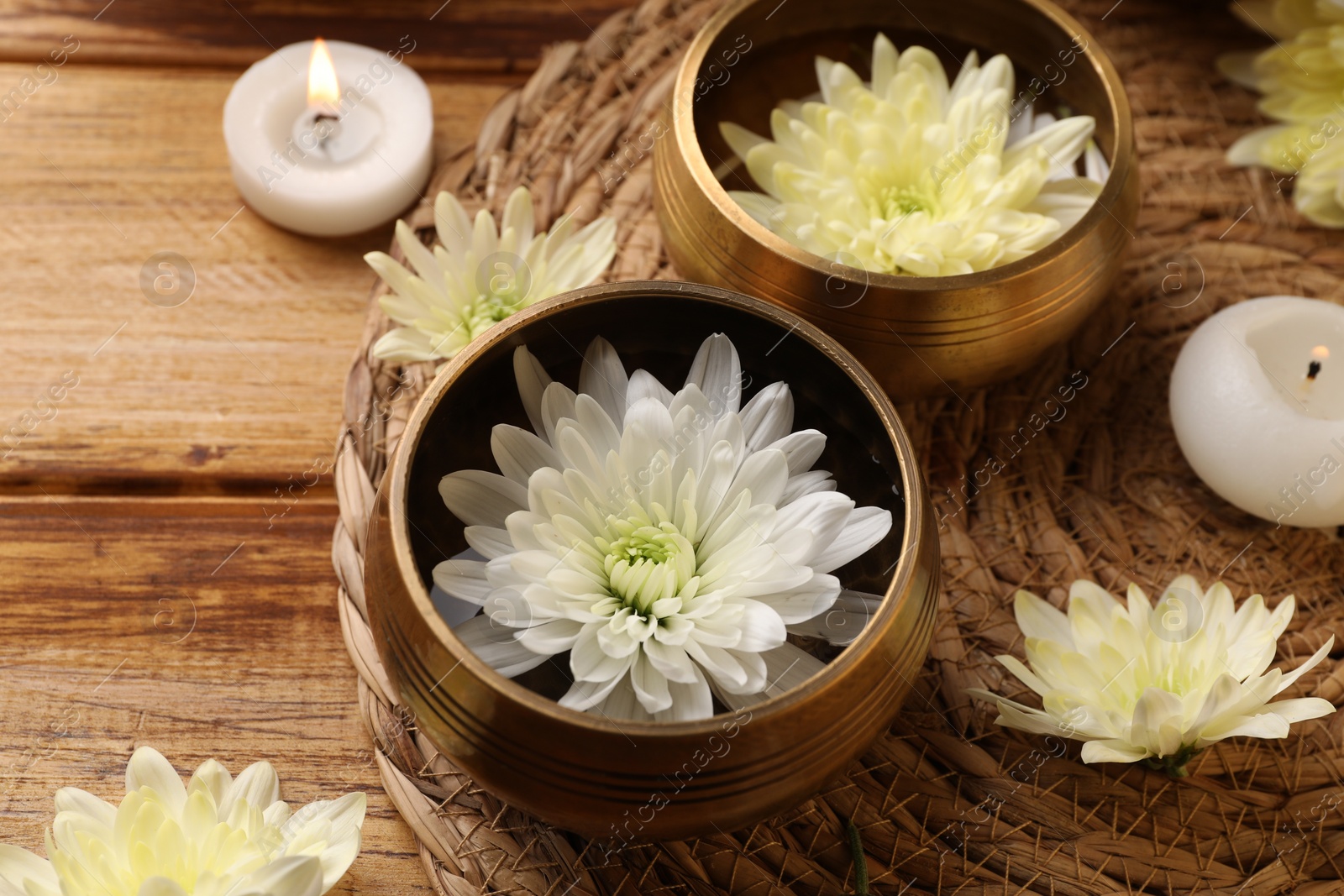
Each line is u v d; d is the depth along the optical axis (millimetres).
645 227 578
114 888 495
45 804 524
